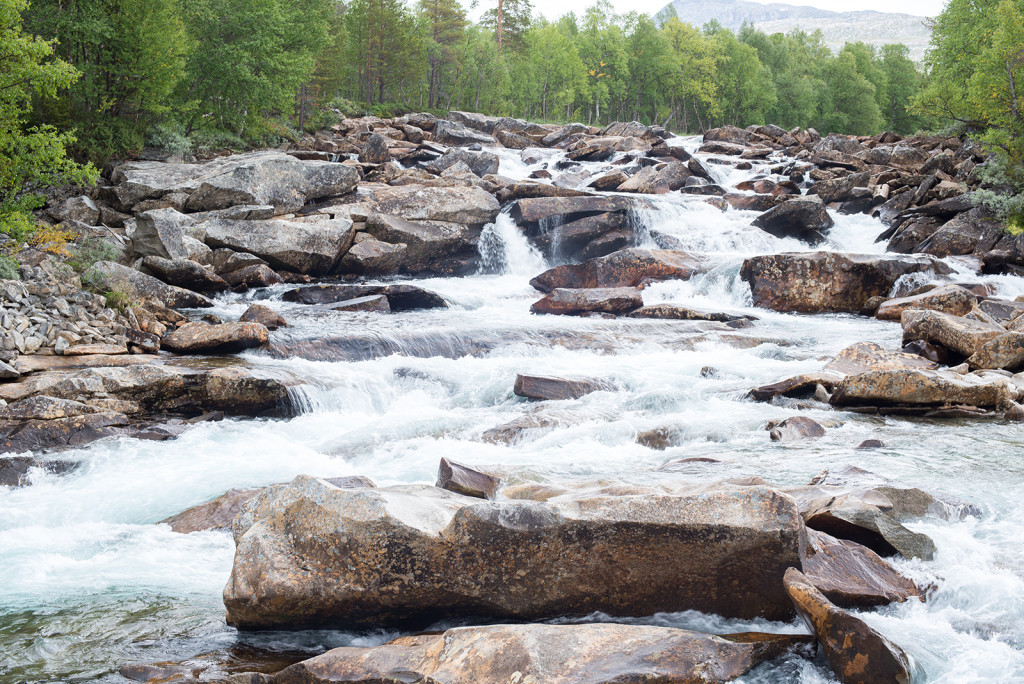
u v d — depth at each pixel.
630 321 18.80
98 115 29.12
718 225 30.30
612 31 113.62
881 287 21.53
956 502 7.45
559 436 11.15
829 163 44.69
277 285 23.39
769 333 18.33
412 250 26.52
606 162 46.78
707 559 5.40
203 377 13.02
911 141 49.00
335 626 5.70
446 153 43.53
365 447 11.23
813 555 5.65
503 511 5.50
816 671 4.66
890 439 10.43
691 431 10.96
